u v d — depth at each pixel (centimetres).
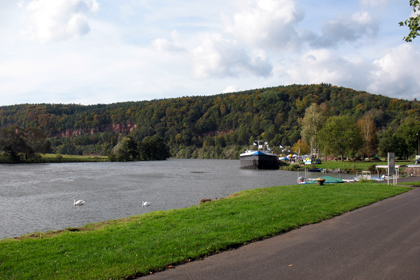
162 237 1092
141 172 7650
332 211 1484
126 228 1270
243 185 4591
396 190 2267
